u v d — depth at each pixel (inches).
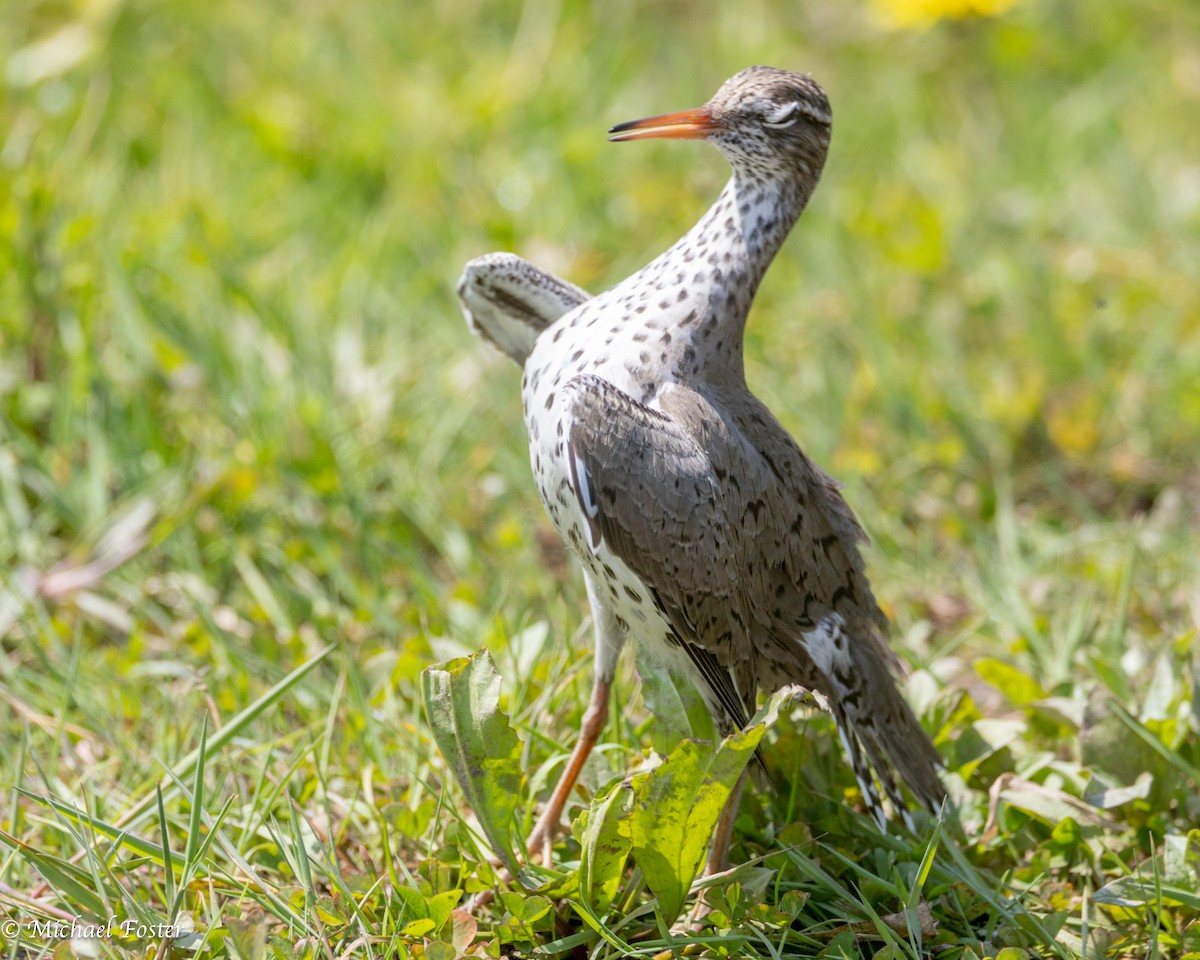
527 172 663.8
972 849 346.3
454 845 333.4
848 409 545.3
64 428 487.2
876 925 314.5
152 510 462.3
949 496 525.0
